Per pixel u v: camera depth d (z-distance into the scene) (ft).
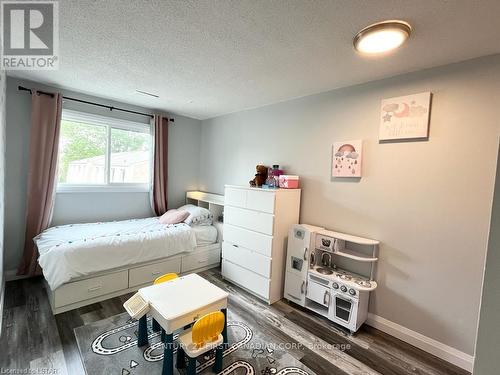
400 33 4.96
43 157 9.60
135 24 5.28
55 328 6.86
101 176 11.76
